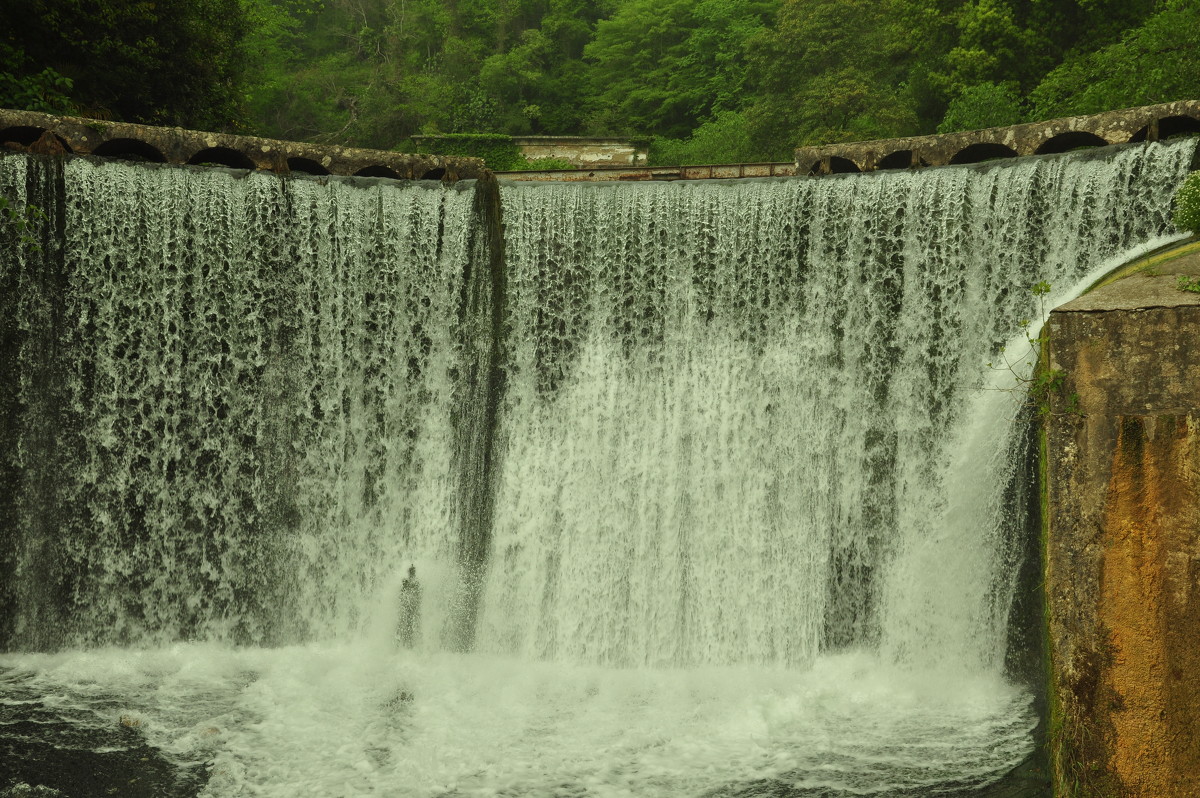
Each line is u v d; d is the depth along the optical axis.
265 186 14.98
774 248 14.59
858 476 14.19
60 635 14.88
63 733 12.09
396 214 15.28
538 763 11.49
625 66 48.09
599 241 15.12
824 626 14.16
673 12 46.53
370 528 15.54
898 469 13.99
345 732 12.27
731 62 43.12
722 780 11.02
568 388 15.32
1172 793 9.08
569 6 51.22
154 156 16.88
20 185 14.23
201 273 14.93
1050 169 13.30
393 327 15.45
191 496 15.16
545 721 12.60
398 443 15.56
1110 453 9.34
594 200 15.09
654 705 13.06
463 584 15.24
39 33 20.14
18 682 13.57
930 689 12.96
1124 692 9.28
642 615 14.79
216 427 15.17
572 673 14.29
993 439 12.81
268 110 46.62
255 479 15.29
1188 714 9.00
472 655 15.05
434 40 51.56
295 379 15.34
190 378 15.07
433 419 15.55
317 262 15.26
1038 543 12.38
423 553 15.46
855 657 13.91
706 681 13.81
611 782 11.05
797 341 14.56
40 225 14.41
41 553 14.79
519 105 47.47
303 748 11.84
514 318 15.39
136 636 15.10
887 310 14.18
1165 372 9.10
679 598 14.71
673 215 14.88
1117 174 12.93
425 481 15.54
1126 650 9.27
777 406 14.62
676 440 14.94
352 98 48.12
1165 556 9.08
